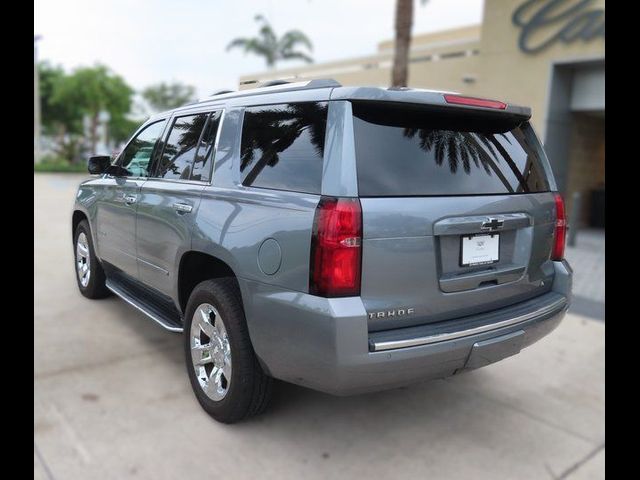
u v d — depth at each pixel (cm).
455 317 285
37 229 953
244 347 299
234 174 316
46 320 483
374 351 249
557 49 1143
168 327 367
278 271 268
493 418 348
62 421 321
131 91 3981
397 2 1038
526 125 345
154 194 382
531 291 328
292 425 329
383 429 330
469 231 280
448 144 291
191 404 346
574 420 348
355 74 1680
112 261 462
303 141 278
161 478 275
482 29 1266
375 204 254
